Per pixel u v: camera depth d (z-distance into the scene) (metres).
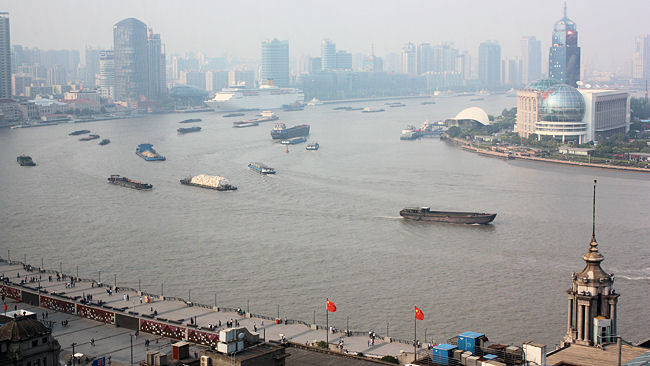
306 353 132.75
